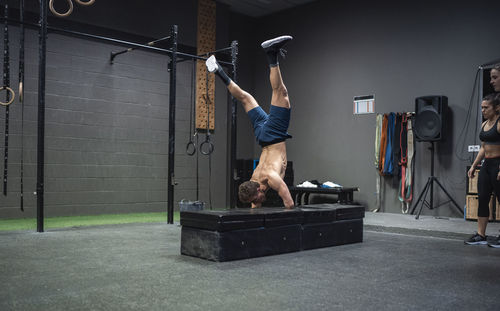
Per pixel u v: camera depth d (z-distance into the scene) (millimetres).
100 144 7273
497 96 4250
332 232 4141
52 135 6758
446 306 2197
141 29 7785
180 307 2119
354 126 8375
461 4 7141
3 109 6297
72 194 6949
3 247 3775
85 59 7113
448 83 7234
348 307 2156
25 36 6488
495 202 6277
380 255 3682
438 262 3412
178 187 8281
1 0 6289
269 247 3559
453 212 7039
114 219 6520
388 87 7949
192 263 3172
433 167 7141
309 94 9094
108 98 7375
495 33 6781
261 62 9898
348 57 8516
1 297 2256
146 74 7871
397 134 7621
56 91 6805
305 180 9078
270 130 4035
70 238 4336
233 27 9641
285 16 9539
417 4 7637
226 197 9164
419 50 7590
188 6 8461
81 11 7051
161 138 8086
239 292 2410
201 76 8648
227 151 9328
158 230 5023
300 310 2100
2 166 6285
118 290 2416
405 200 7500
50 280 2625
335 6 8750
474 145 6859
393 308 2148
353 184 8352
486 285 2654
